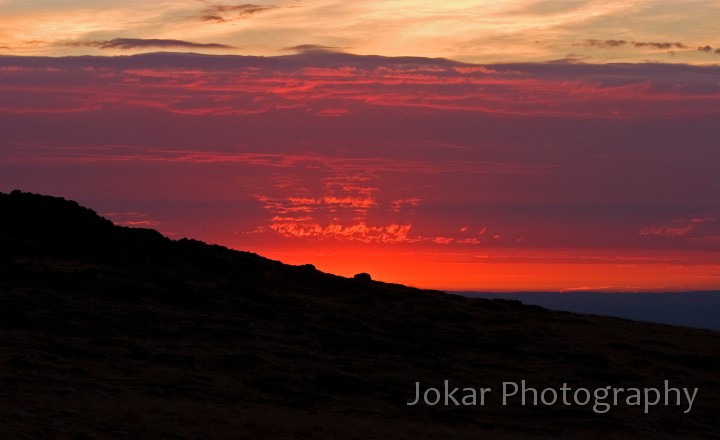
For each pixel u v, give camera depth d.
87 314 55.00
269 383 46.84
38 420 34.88
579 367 60.44
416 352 58.38
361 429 39.59
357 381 49.56
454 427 43.19
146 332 53.97
